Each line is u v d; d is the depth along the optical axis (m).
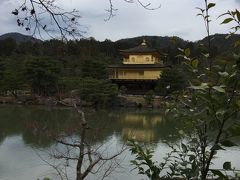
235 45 2.40
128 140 3.31
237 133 2.18
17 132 26.41
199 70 2.59
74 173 13.09
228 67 2.35
